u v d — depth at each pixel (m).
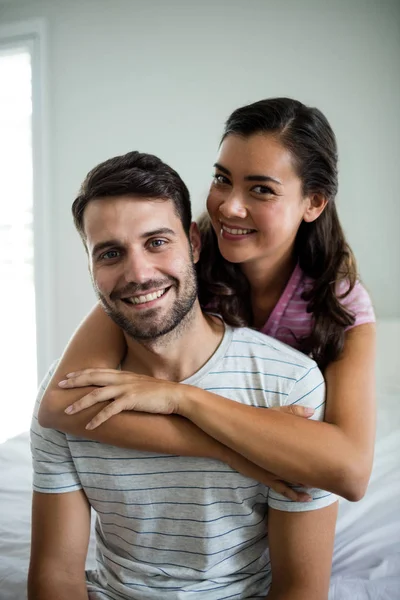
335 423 0.97
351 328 1.21
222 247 1.18
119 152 2.90
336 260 1.25
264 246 1.15
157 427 0.88
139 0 2.79
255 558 0.92
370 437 0.97
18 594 1.05
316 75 2.52
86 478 0.93
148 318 0.89
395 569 1.09
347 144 2.49
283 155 1.11
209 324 1.00
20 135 3.04
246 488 0.88
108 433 0.89
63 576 0.93
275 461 0.84
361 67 2.45
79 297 3.01
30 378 3.13
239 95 2.67
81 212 0.92
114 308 0.90
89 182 0.90
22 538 1.24
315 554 0.87
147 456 0.90
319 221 1.26
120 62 2.85
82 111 2.93
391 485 1.39
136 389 0.89
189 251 0.92
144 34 2.79
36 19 2.96
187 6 2.71
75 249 2.99
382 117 2.44
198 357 0.95
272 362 0.93
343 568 1.12
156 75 2.79
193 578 0.90
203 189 2.79
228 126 1.17
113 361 1.00
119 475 0.91
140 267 0.86
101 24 2.86
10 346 3.14
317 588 0.86
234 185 1.14
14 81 3.04
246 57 2.63
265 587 0.94
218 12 2.66
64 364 1.00
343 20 2.46
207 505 0.88
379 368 2.13
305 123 1.14
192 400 0.87
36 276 3.05
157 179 0.88
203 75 2.72
